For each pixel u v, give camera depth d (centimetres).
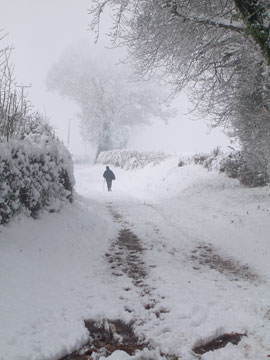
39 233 735
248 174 1545
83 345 389
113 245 828
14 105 854
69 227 870
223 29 814
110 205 1462
